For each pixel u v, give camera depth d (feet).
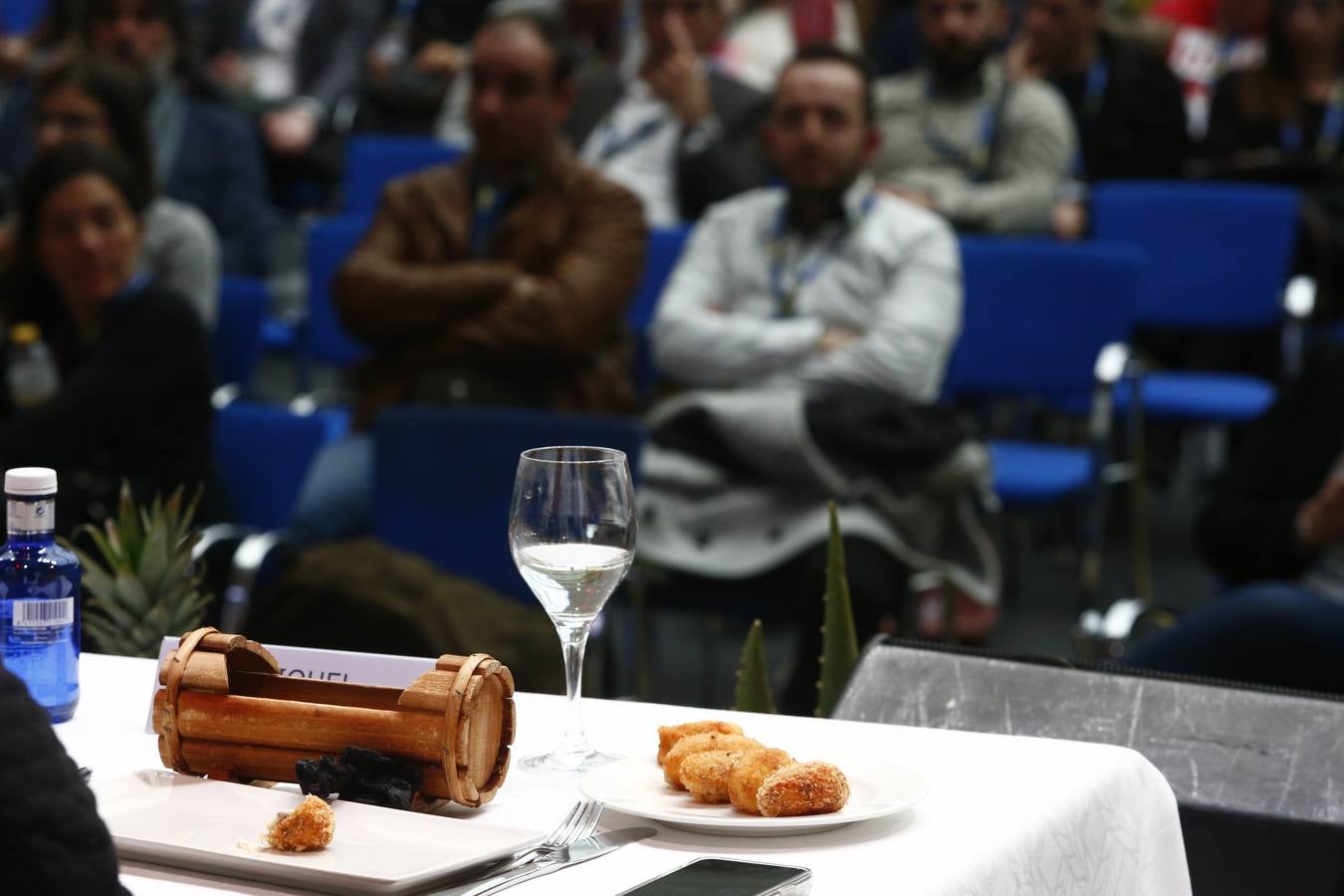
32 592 5.20
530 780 4.76
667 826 4.34
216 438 13.52
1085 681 6.10
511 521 4.91
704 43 20.38
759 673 6.72
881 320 14.49
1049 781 4.73
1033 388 16.80
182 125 21.34
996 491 15.44
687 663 16.96
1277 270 19.75
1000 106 20.40
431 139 23.44
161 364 12.92
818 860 4.09
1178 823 5.16
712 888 3.72
